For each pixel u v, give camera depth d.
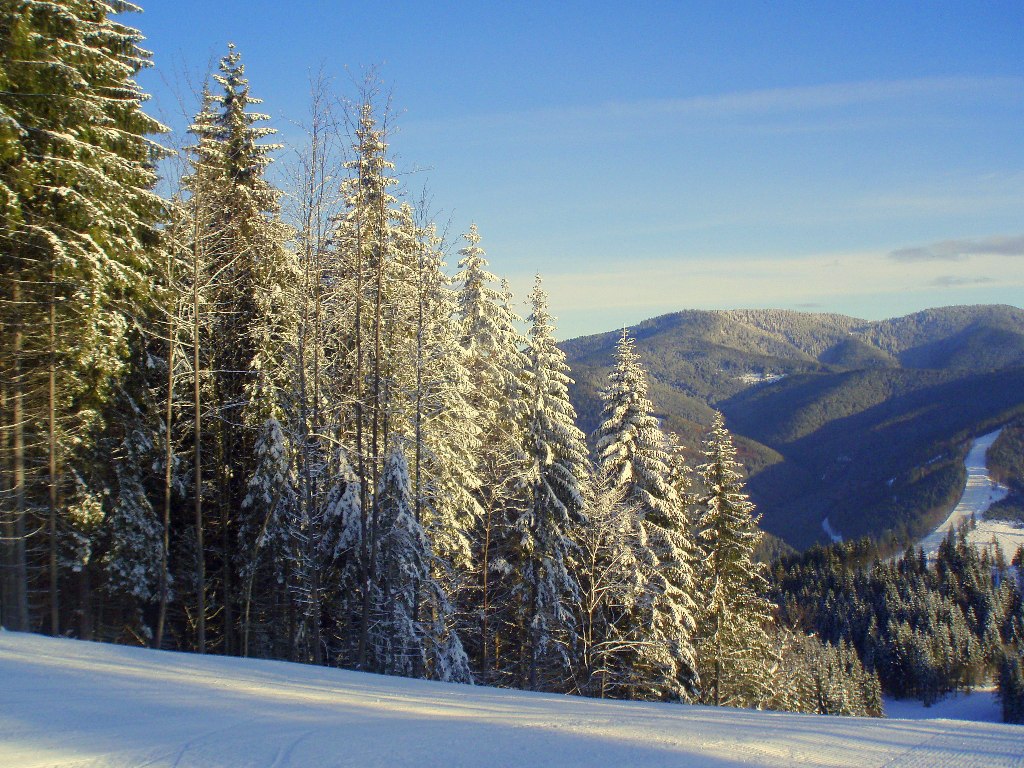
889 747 7.88
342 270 20.12
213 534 23.27
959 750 7.80
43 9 15.32
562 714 9.59
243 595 21.98
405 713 8.64
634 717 9.55
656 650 25.16
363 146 19.36
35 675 8.85
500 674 30.05
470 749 6.65
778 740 8.05
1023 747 8.06
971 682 96.06
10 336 16.73
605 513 25.08
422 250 20.33
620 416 27.11
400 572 21.09
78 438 17.41
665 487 26.48
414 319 21.59
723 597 31.25
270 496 20.38
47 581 20.44
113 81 17.64
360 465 19.77
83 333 16.61
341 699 9.43
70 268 15.45
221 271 19.86
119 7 18.72
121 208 16.69
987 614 103.56
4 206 15.14
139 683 9.00
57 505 18.11
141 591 19.09
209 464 22.92
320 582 21.91
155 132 18.38
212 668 11.30
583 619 26.62
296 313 20.09
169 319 18.38
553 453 27.05
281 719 7.49
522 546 25.73
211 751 6.00
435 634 23.33
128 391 19.45
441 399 24.25
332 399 21.83
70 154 15.96
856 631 103.94
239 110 21.22
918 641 96.25
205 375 21.08
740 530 31.64
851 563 125.81
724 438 31.95
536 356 27.17
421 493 21.91
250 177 21.25
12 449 16.89
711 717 10.00
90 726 6.62
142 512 19.34
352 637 21.52
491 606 28.64
